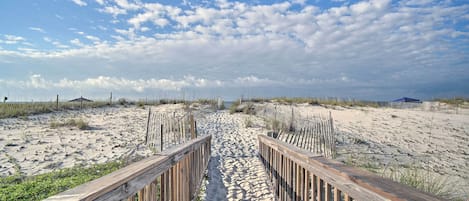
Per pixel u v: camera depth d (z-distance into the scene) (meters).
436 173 5.85
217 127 13.00
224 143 9.30
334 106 19.97
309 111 17.52
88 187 1.29
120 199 1.48
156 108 21.58
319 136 8.19
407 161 6.88
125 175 1.56
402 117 14.15
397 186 1.37
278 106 19.83
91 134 10.07
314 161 2.33
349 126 12.22
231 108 21.19
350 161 6.69
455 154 7.59
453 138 9.52
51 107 17.47
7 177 4.86
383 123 12.74
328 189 2.06
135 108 21.41
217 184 5.08
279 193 4.02
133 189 1.66
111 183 1.37
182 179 3.25
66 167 5.83
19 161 6.25
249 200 4.27
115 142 8.77
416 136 9.96
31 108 16.03
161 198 2.36
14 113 13.98
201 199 4.29
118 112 18.41
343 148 8.30
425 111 16.73
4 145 7.79
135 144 8.61
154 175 2.06
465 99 20.19
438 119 13.19
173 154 2.62
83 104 20.80
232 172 5.88
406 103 21.95
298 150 3.02
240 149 8.34
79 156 6.88
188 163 3.67
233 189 4.78
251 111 18.69
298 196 2.94
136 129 11.57
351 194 1.62
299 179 2.95
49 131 10.38
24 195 3.82
